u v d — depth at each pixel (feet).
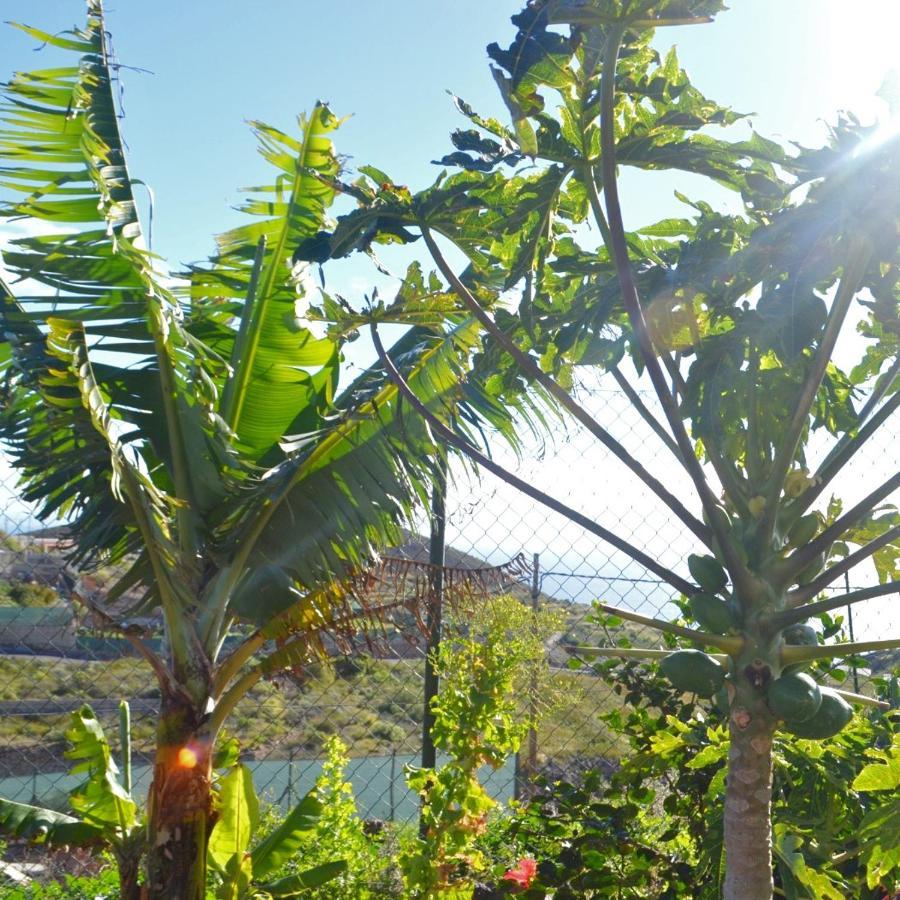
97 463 12.26
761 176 8.17
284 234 14.37
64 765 15.12
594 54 7.35
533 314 8.87
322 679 16.20
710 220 8.54
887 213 7.27
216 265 14.97
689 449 7.29
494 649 13.26
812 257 7.55
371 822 15.97
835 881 10.59
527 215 8.63
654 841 14.52
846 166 7.43
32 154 12.85
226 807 12.54
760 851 7.39
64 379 11.18
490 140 7.90
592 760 16.62
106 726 15.65
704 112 8.15
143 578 13.23
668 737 12.10
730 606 7.66
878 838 9.62
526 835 14.19
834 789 11.53
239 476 13.24
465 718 12.98
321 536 13.00
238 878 12.48
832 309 7.71
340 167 10.23
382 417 13.46
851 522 7.52
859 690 15.72
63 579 12.64
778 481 7.63
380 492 13.17
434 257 8.20
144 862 12.99
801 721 7.17
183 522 13.05
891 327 7.98
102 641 13.89
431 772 13.58
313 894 13.61
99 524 12.47
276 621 12.98
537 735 16.28
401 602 13.38
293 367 14.74
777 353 8.02
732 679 7.53
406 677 16.49
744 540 7.75
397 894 14.12
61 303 12.91
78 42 13.14
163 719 12.62
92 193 12.95
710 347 7.95
